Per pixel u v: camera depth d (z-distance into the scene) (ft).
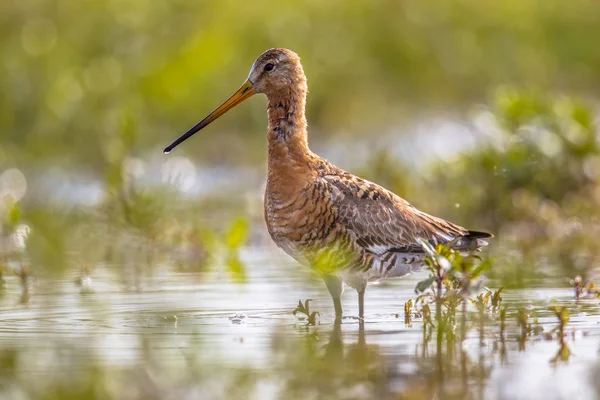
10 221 50.11
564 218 54.65
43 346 31.86
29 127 71.36
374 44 85.66
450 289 33.81
